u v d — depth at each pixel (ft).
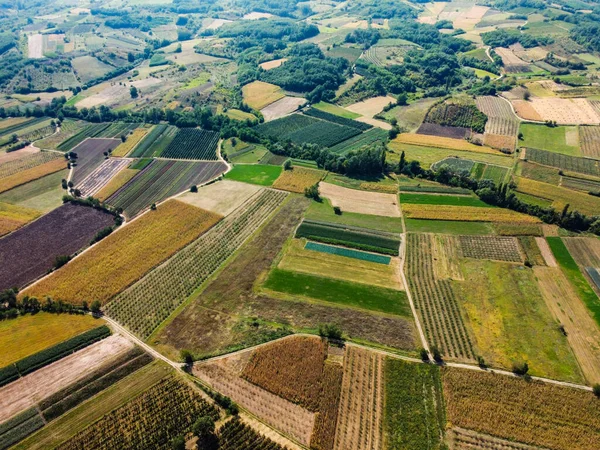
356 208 420.36
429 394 238.07
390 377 247.70
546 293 308.60
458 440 216.54
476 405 231.50
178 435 219.00
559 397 234.99
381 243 364.99
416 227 387.75
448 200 427.74
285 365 255.29
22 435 221.05
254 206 424.05
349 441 216.54
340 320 288.30
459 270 334.24
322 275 330.54
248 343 271.08
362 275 330.75
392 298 307.78
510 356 260.42
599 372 249.34
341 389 241.55
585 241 361.30
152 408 232.73
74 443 217.15
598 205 408.87
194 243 370.12
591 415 226.38
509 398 234.79
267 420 228.02
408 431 220.64
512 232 374.43
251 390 242.99
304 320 288.71
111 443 216.74
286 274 331.98
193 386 245.65
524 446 213.87
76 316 297.53
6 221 403.75
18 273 340.59
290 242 370.12
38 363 258.16
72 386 245.65
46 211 424.05
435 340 272.31
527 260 338.13
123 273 335.06
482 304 300.20
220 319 291.38
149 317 295.07
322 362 256.52
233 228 389.80
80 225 400.67
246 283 323.37
